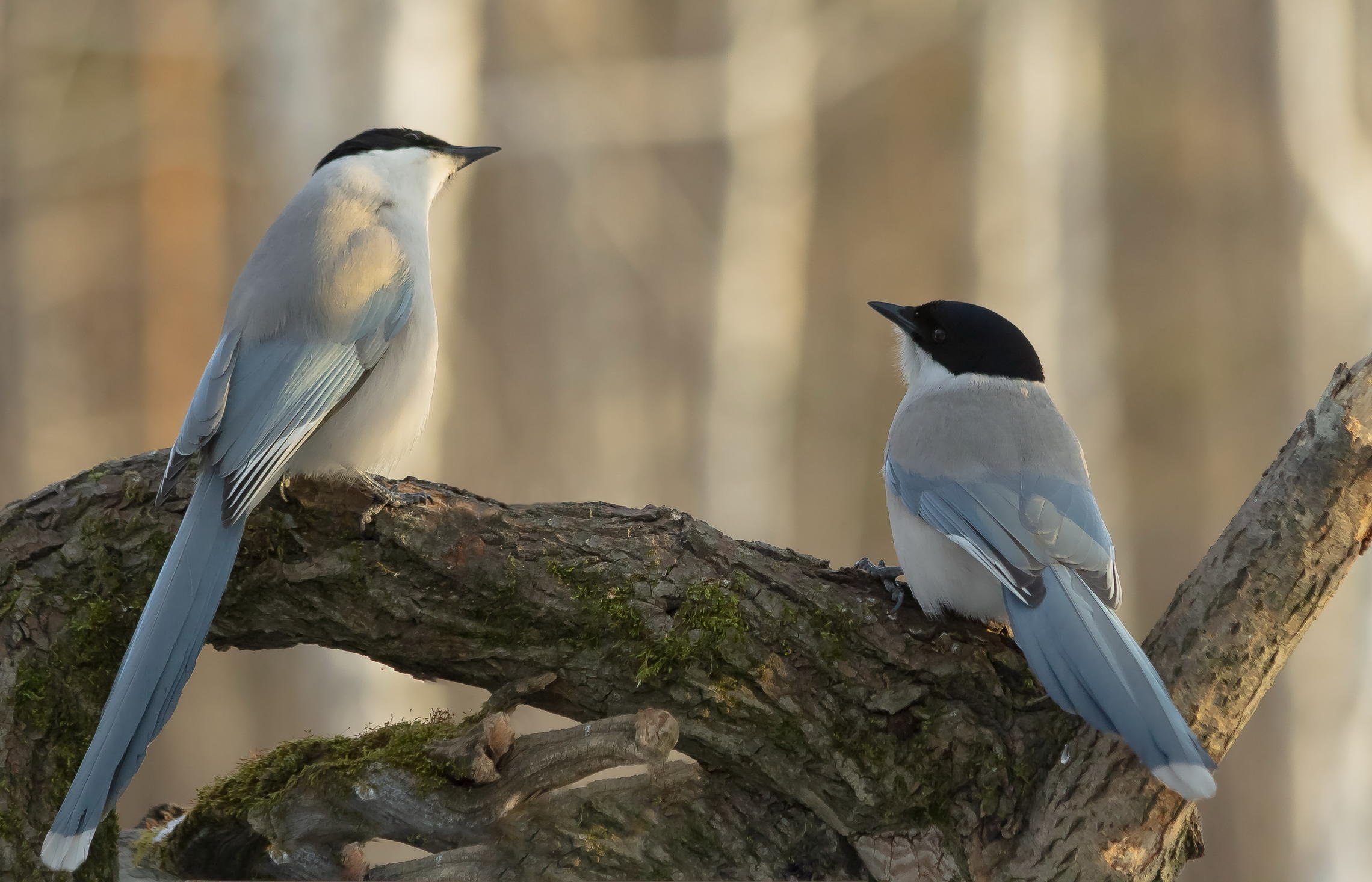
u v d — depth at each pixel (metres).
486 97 20.25
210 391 5.95
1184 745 4.96
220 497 5.54
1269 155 18.53
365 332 6.33
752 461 19.03
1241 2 20.77
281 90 13.84
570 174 22.98
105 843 5.49
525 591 5.64
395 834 5.69
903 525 6.26
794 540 23.03
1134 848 5.32
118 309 22.94
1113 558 6.01
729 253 19.27
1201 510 21.94
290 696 14.50
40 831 5.30
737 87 19.36
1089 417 18.22
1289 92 17.11
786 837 5.69
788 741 5.58
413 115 13.78
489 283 23.19
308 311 6.22
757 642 5.62
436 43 13.87
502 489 22.05
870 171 24.78
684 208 23.09
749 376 19.09
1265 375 20.27
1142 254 22.75
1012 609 5.63
